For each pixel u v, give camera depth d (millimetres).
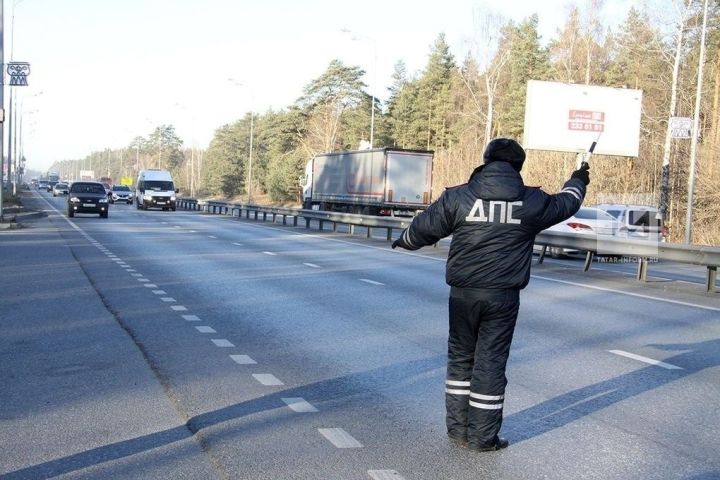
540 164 51875
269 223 47156
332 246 28500
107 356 9430
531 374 8875
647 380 8648
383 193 45688
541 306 14500
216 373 8625
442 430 6699
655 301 15508
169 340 10469
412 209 46125
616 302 15242
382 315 12867
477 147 73000
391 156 45719
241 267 20250
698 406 7590
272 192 107625
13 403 7379
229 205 60531
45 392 7773
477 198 6043
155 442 6266
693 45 49062
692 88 52562
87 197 47344
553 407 7500
